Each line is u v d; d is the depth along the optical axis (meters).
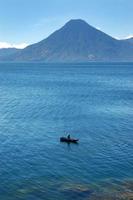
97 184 45.47
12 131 73.88
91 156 57.53
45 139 67.88
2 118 87.50
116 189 43.88
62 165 52.88
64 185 45.12
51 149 61.38
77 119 87.06
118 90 157.62
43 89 160.88
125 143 65.31
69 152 59.75
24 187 44.50
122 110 100.88
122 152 59.69
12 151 59.78
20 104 111.00
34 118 87.75
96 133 72.94
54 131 74.31
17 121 84.00
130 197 41.56
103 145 64.00
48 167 51.94
